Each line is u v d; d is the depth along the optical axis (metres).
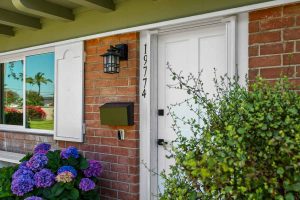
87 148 3.60
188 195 1.62
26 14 3.95
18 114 4.73
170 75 3.13
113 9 3.35
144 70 3.20
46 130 4.25
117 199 3.32
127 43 3.29
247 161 1.42
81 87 3.63
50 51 4.14
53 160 3.09
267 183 1.38
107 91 3.43
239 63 2.61
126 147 3.26
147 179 3.15
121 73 3.32
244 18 2.60
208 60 2.90
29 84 4.54
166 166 3.14
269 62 2.45
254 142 1.45
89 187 2.93
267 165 1.40
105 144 3.44
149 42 3.16
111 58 3.23
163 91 3.19
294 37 2.35
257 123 1.44
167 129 3.16
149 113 3.14
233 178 1.44
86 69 3.63
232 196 1.44
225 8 2.63
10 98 4.90
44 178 2.87
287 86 1.61
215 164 1.47
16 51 4.50
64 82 3.83
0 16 3.72
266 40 2.46
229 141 1.46
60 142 3.91
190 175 1.62
